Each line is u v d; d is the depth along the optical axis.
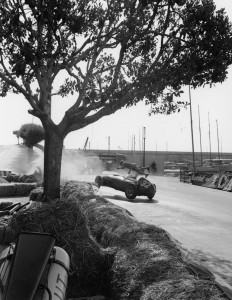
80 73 9.72
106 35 9.15
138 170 21.61
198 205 17.08
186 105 9.95
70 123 9.13
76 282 5.68
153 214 13.58
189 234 10.31
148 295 4.19
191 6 8.83
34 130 38.12
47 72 9.21
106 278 5.70
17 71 7.75
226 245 9.18
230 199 20.41
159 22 9.58
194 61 8.54
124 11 9.09
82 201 9.81
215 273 6.70
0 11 7.94
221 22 8.47
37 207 6.23
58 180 9.23
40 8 7.37
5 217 8.82
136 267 5.00
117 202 16.61
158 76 8.74
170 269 4.73
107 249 5.96
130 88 8.83
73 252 5.73
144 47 9.38
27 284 3.31
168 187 27.88
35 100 9.30
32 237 3.86
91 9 8.94
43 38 8.72
